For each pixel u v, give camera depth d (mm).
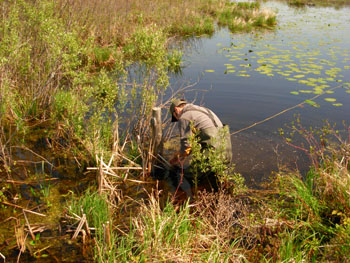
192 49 11031
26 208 3574
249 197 3893
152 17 12695
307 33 14125
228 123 5727
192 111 4109
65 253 2990
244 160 4637
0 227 3277
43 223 3344
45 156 4605
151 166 4445
